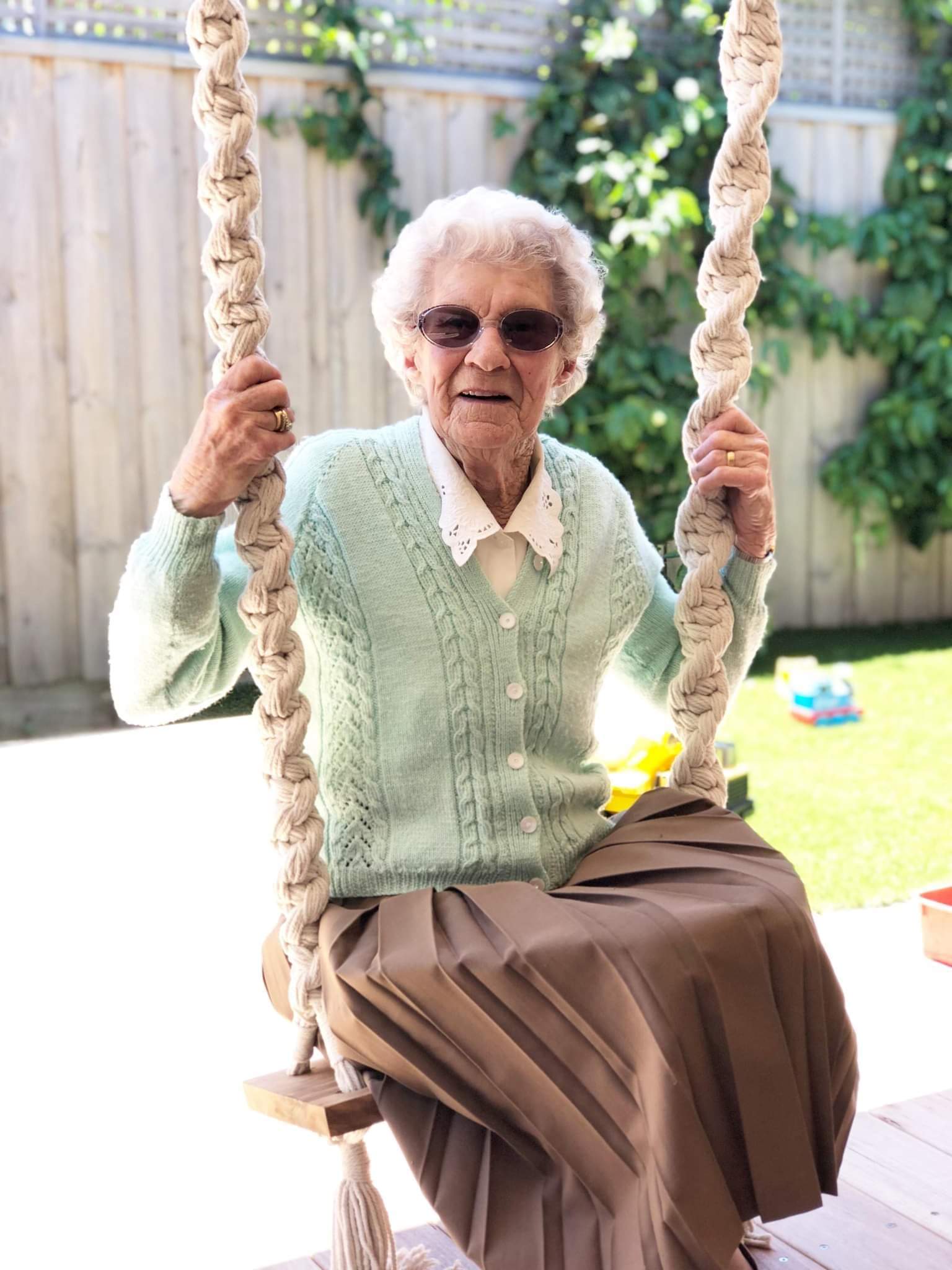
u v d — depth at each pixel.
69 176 5.00
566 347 1.77
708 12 5.82
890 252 6.46
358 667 1.67
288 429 1.52
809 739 4.88
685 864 1.64
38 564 5.16
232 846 3.72
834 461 6.50
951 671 5.82
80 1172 2.29
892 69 6.52
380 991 1.50
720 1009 1.48
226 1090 2.55
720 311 1.79
